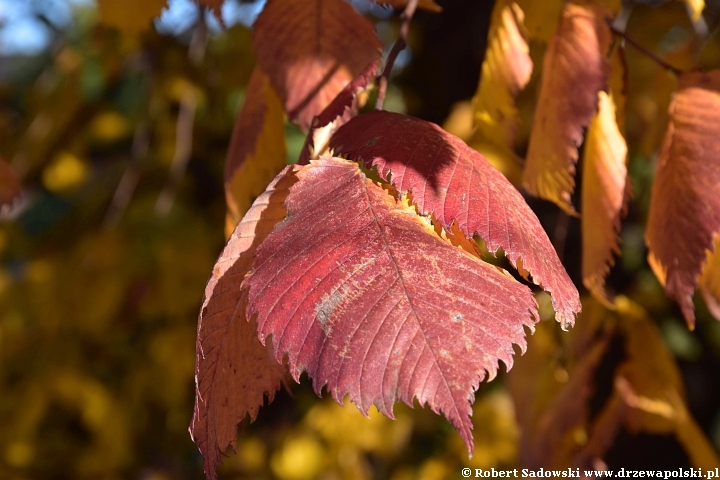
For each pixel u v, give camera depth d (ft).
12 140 3.92
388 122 1.17
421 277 1.05
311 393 3.58
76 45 3.60
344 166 1.13
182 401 3.54
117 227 3.50
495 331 1.03
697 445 1.84
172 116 3.65
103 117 3.66
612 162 1.50
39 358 3.59
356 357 1.02
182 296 3.40
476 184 1.12
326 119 1.25
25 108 4.01
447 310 1.03
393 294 1.04
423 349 1.02
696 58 1.81
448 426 3.22
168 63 3.39
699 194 1.39
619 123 1.56
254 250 1.14
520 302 1.04
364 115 1.20
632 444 2.90
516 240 1.09
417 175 1.11
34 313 3.63
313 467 3.31
